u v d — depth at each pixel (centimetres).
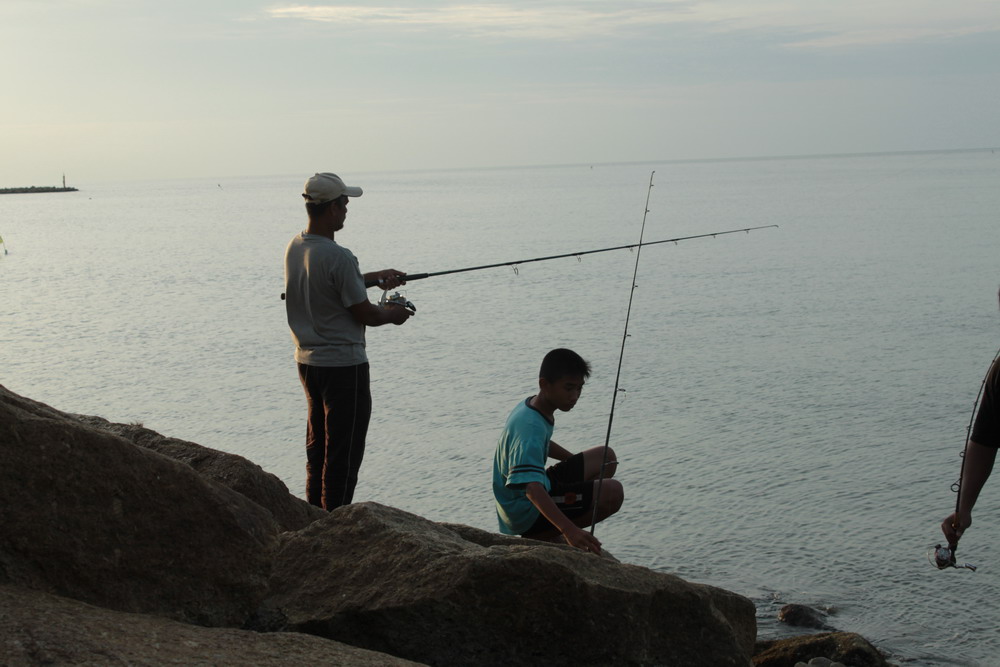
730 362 1722
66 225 7738
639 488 1031
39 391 1584
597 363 1752
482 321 2292
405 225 6600
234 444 1237
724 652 329
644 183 17738
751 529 903
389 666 259
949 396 1420
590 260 3781
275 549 309
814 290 2686
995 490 981
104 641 237
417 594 301
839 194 9394
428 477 1079
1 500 264
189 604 288
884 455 1131
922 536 873
